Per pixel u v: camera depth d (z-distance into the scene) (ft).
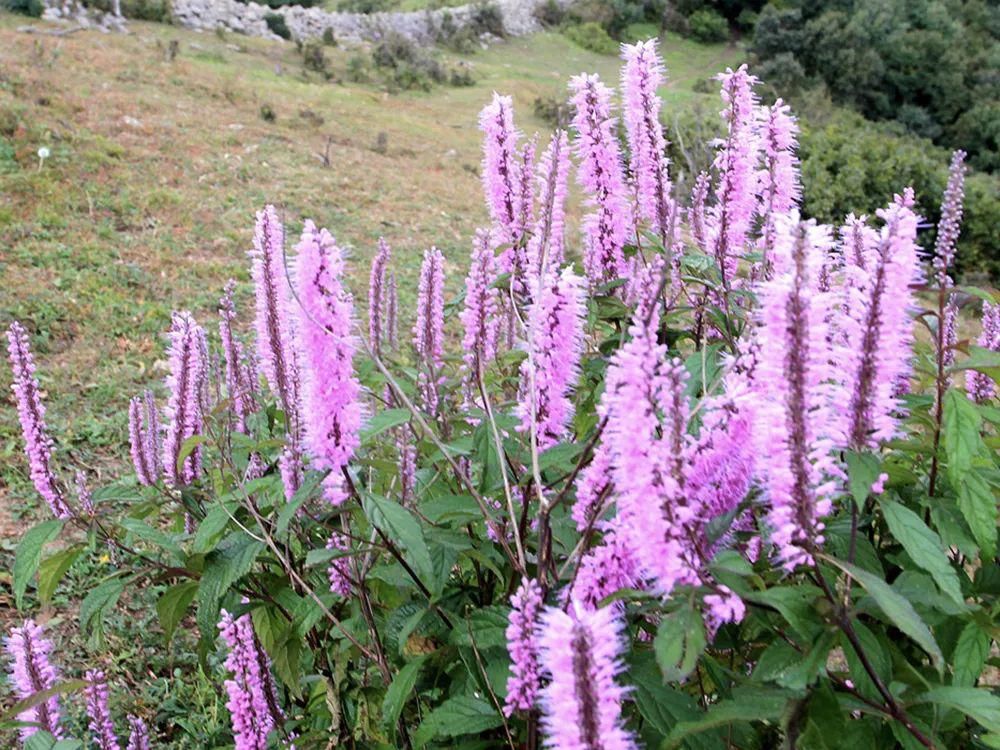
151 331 29.37
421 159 62.34
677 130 9.61
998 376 6.43
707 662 6.43
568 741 4.01
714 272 8.97
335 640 9.02
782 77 103.04
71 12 84.02
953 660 6.43
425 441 8.34
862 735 5.56
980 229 55.16
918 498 7.07
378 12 143.84
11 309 28.55
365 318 18.04
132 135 50.44
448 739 7.57
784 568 5.30
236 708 8.23
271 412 10.50
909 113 113.80
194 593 8.20
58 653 15.10
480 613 6.39
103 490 8.95
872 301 4.99
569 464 7.31
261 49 95.30
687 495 4.85
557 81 107.24
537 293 6.23
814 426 4.79
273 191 46.91
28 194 38.34
